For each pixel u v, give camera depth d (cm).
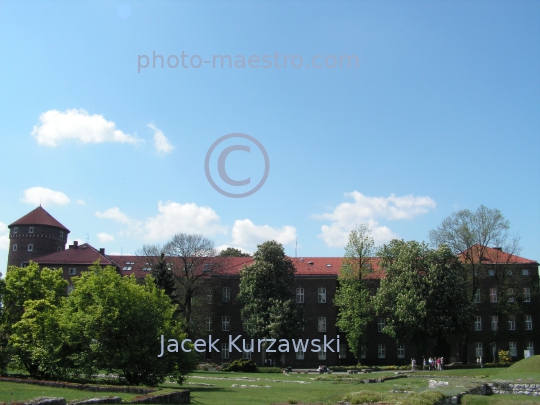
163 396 2686
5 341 4362
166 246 8281
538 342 8625
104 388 2981
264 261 7700
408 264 7369
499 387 4050
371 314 8175
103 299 3806
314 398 3491
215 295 8575
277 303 7419
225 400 3228
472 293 7888
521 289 8275
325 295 8550
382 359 8569
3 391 2722
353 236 8150
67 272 9594
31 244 10844
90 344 3759
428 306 7112
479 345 8756
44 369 3850
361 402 3116
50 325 3956
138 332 3816
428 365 6769
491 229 7888
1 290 5128
